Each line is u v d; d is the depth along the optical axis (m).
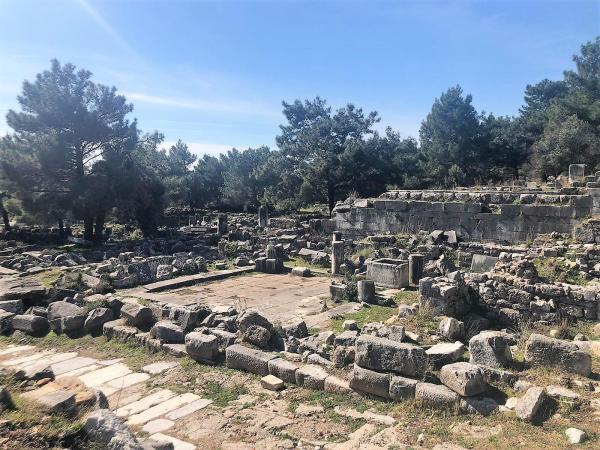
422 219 23.34
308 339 10.59
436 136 52.50
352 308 14.78
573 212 19.22
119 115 34.62
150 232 37.34
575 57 51.78
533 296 12.58
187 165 78.06
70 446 5.67
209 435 7.28
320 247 26.62
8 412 5.97
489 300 13.09
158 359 10.84
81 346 12.12
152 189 37.12
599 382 7.87
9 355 11.70
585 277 13.88
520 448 6.15
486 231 21.39
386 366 8.20
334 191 48.56
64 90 32.44
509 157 51.88
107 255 26.72
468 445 6.43
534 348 8.55
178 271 20.91
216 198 64.06
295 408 8.09
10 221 42.62
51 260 24.23
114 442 5.61
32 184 32.28
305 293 17.95
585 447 6.06
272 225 35.25
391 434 6.94
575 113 43.97
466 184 46.56
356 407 7.93
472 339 8.81
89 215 33.16
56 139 31.59
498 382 7.89
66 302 13.89
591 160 39.59
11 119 31.48
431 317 11.84
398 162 50.78
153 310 13.27
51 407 6.08
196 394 8.87
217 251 27.83
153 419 7.88
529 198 20.92
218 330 11.52
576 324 11.85
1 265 23.36
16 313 14.44
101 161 34.19
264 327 10.92
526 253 16.92
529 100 68.38
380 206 24.83
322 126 52.72
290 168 54.34
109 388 9.35
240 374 9.66
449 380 7.56
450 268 17.69
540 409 7.00
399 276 17.42
